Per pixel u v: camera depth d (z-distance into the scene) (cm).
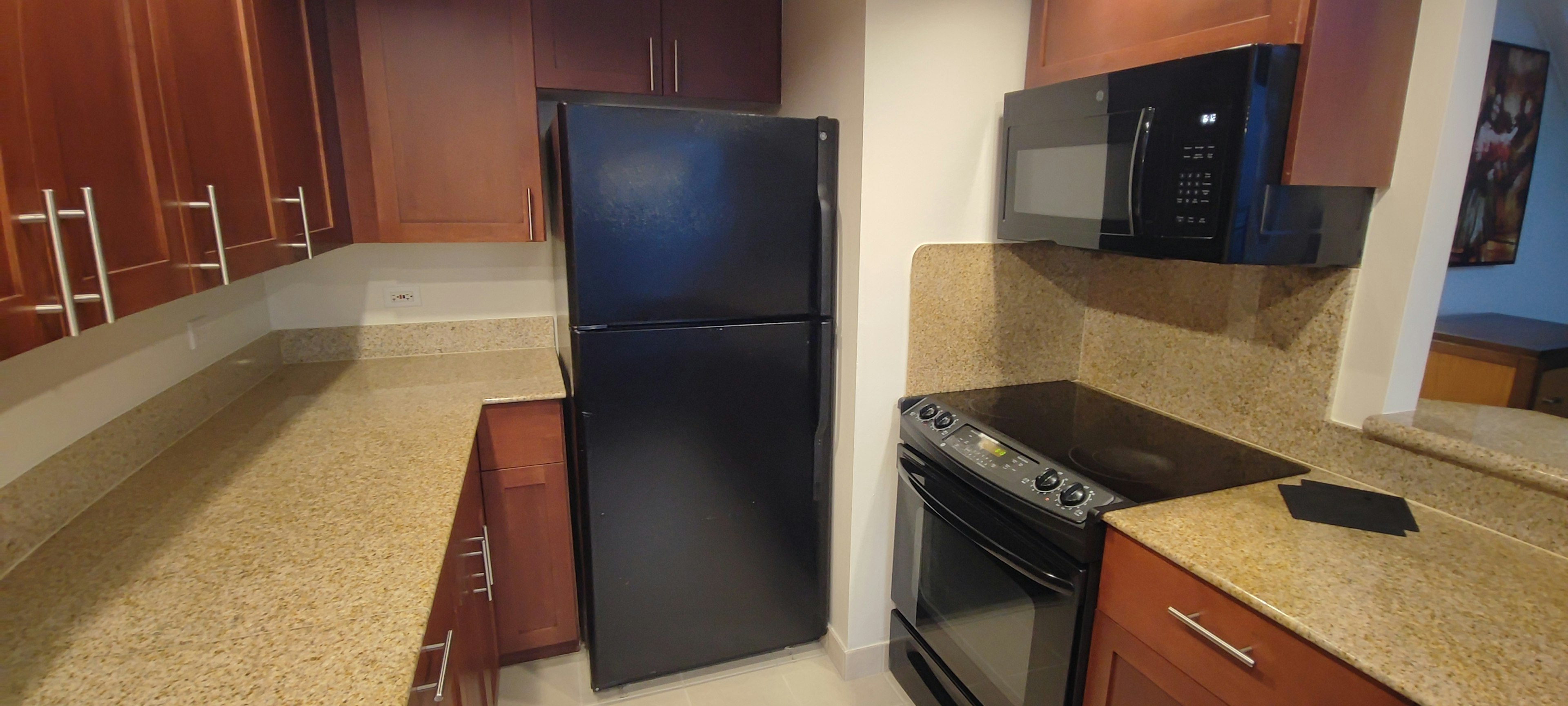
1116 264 192
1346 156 123
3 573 97
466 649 136
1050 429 167
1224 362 163
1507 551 111
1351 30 117
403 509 118
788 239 185
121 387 132
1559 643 88
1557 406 203
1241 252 122
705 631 205
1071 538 132
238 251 112
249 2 121
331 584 95
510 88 193
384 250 222
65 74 69
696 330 182
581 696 202
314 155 160
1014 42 180
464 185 195
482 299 235
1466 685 80
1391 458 132
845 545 205
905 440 188
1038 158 166
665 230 175
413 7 182
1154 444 158
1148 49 143
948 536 173
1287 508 127
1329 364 141
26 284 62
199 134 100
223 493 125
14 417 104
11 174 60
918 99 174
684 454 189
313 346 220
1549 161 218
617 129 166
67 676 76
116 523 113
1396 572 105
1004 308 196
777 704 201
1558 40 206
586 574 196
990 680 161
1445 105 120
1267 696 99
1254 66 114
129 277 79
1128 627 125
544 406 193
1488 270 222
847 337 190
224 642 82
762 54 217
